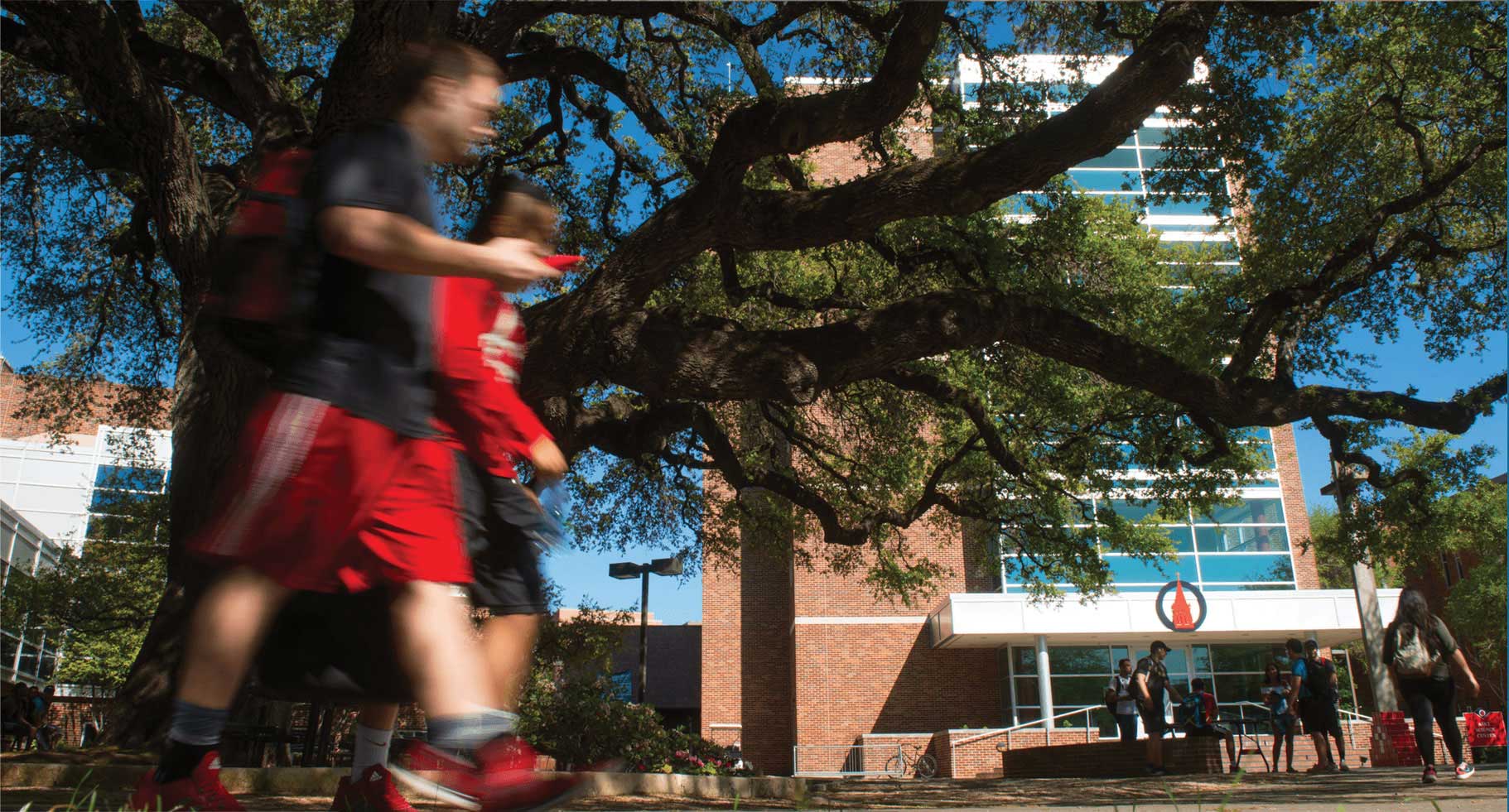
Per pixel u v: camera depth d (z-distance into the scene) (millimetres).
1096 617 29641
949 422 17234
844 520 18391
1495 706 37906
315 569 1819
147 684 8953
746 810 7105
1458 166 13930
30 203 15344
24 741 19297
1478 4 12977
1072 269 14211
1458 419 11781
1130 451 15984
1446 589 43531
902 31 8273
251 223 1986
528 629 2502
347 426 1839
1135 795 7969
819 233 9414
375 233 1857
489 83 2182
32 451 44000
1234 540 32250
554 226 2803
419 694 1875
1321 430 14930
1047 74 13906
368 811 2779
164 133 9570
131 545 25016
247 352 1962
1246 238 16281
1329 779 10445
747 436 18141
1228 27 12297
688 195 9719
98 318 16453
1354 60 14508
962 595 29844
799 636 32469
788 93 14633
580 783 1907
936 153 14109
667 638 47406
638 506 20109
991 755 27531
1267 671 15062
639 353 9445
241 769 6902
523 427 2559
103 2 8867
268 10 14406
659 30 15109
